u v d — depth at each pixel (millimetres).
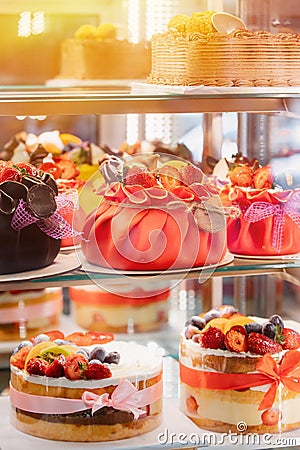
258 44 1510
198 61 1514
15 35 1917
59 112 1444
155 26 1938
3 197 1382
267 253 1566
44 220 1423
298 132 1851
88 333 1701
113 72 1859
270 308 2029
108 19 1932
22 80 1929
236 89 1494
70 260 1506
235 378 1531
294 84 1533
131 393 1488
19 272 1417
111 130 1967
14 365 1538
